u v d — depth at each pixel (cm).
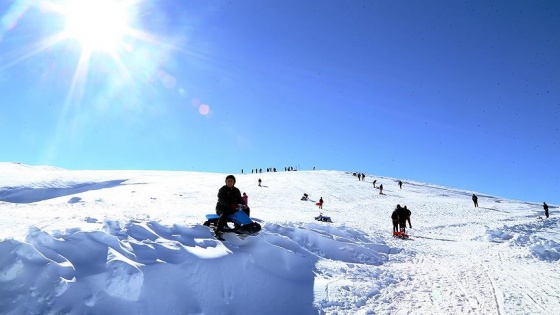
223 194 753
